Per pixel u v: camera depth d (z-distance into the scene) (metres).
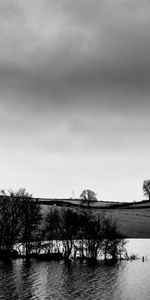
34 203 105.88
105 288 71.50
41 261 98.75
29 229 102.25
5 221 102.38
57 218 104.88
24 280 76.94
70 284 74.00
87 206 186.50
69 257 102.94
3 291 68.50
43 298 63.91
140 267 91.81
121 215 172.62
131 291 68.69
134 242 133.25
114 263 97.56
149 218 168.25
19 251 103.44
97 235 99.94
